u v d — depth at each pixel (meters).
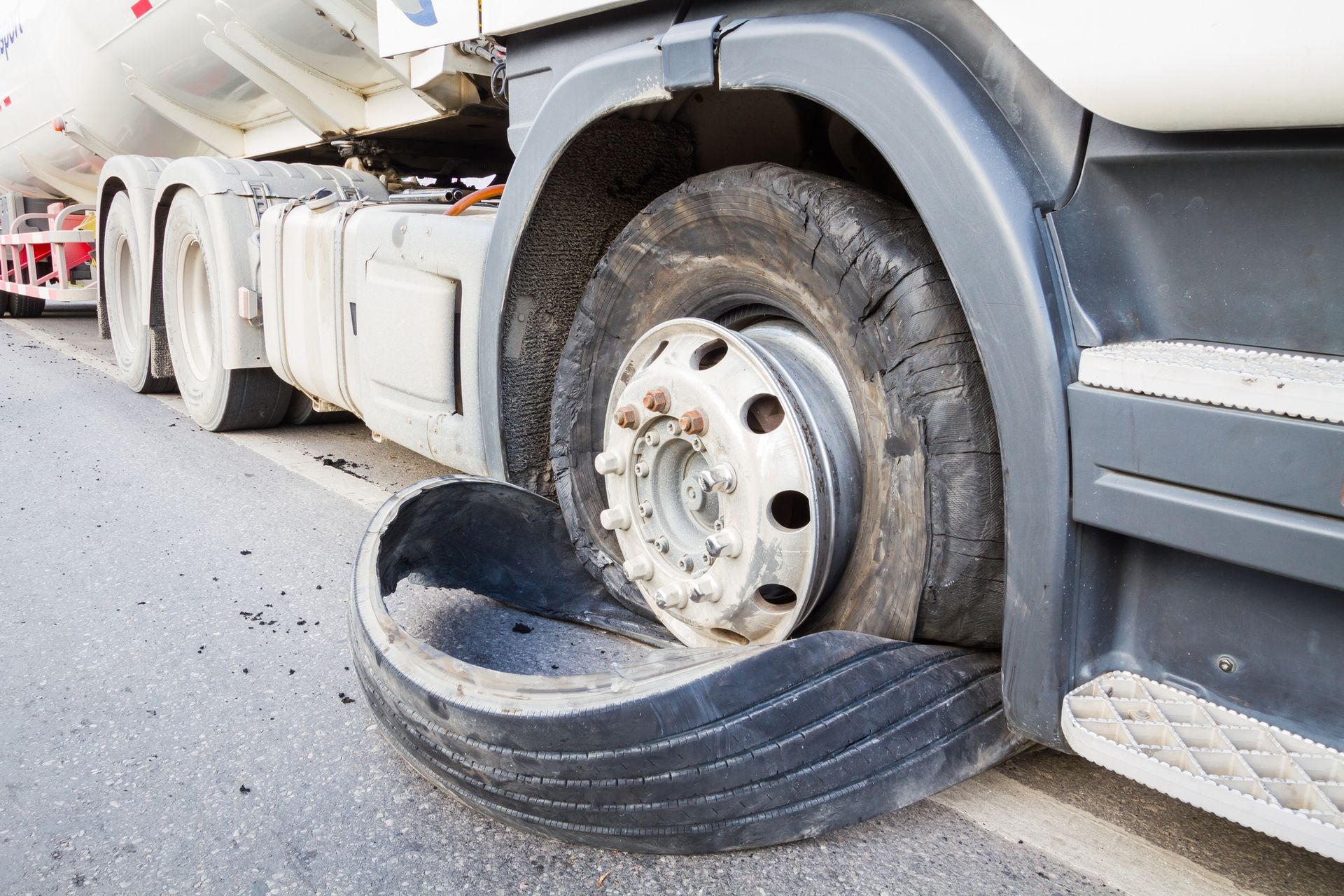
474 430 2.54
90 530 3.32
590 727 1.41
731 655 1.48
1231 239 1.12
